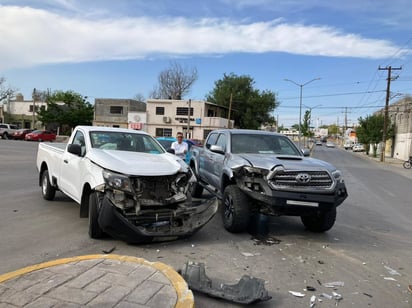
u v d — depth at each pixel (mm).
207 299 3820
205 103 54812
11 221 6398
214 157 8102
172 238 5570
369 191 14031
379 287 4395
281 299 3930
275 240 6160
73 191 6410
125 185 5172
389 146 56969
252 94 64125
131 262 4301
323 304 3865
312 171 5930
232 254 5281
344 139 114750
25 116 67312
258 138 7879
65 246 5199
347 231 7168
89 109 61594
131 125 55625
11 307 3178
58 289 3541
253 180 6012
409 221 8562
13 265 4422
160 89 71062
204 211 5934
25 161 17469
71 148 6266
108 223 5039
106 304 3291
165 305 3328
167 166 5836
